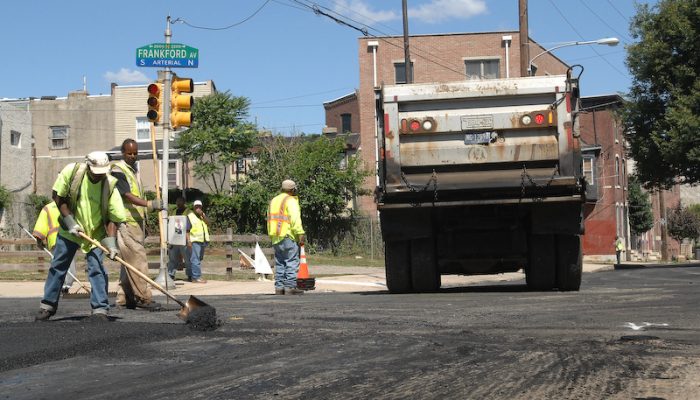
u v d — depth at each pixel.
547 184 10.36
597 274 23.88
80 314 8.73
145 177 42.12
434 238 11.42
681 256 54.66
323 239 35.56
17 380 4.77
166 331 6.73
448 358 5.39
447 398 4.18
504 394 4.27
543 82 10.43
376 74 43.09
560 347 5.84
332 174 35.72
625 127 34.03
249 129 37.34
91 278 7.78
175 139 37.28
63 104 46.62
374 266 27.61
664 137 32.00
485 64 43.12
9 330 6.78
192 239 17.38
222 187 38.59
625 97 33.56
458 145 10.59
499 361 5.26
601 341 6.12
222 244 28.58
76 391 4.44
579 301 9.45
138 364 5.29
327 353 5.62
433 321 7.47
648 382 4.57
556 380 4.63
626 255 50.25
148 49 13.90
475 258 11.48
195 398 4.20
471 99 10.55
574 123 10.39
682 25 30.62
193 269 17.47
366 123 42.97
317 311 8.62
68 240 7.78
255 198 35.12
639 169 33.84
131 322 7.52
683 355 5.49
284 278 12.87
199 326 6.81
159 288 7.45
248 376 4.79
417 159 10.64
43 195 43.22
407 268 11.50
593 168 47.38
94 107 46.53
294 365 5.15
